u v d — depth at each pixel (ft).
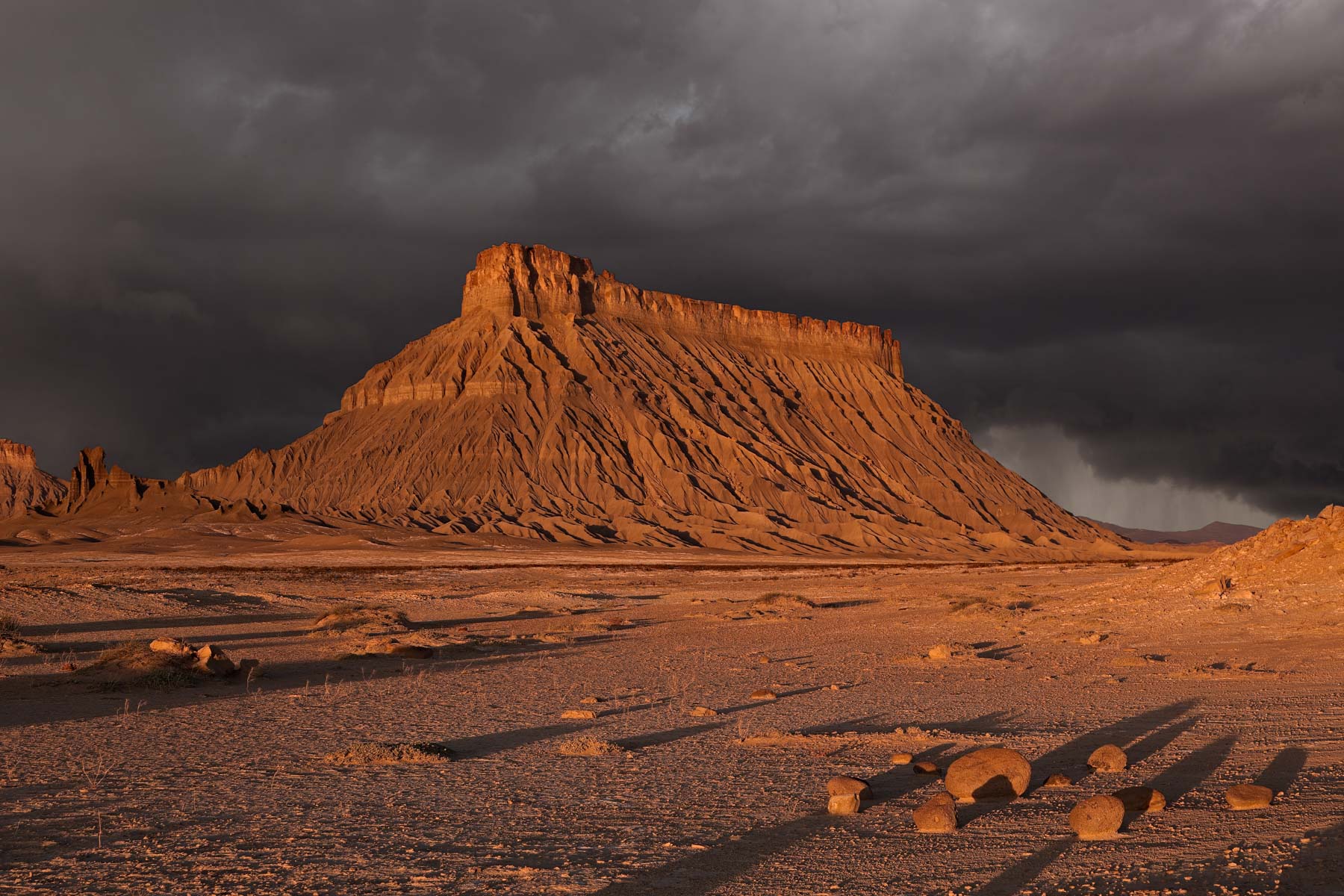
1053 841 25.95
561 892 24.31
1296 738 38.29
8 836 31.65
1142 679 61.93
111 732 54.03
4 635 103.19
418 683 75.66
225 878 26.50
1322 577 97.96
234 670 80.84
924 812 28.60
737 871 25.38
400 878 25.99
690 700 64.03
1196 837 25.02
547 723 55.62
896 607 150.30
